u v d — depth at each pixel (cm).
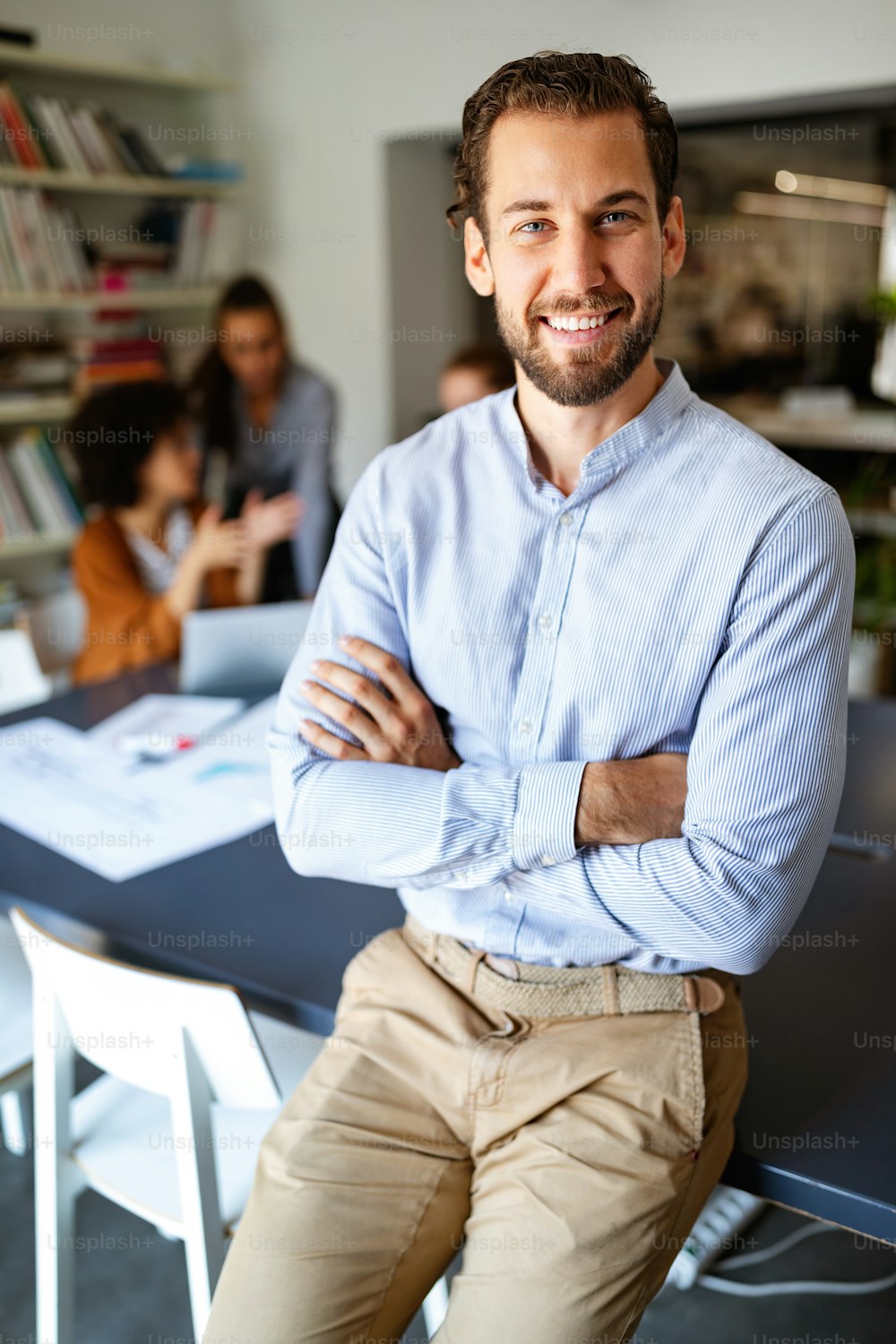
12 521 403
